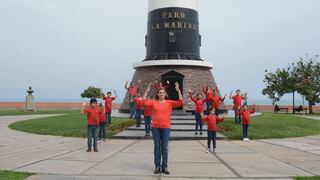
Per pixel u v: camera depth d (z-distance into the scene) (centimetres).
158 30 2941
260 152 1318
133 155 1231
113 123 2080
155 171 941
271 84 5347
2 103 5200
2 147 1425
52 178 875
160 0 2952
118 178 882
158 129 948
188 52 2934
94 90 5359
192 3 2994
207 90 1980
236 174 934
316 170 985
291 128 2141
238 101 2162
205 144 1550
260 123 2214
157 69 2856
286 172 959
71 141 1633
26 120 2700
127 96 2973
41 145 1491
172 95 2781
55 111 4388
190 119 2327
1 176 885
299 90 5059
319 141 1681
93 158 1165
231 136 1789
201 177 900
